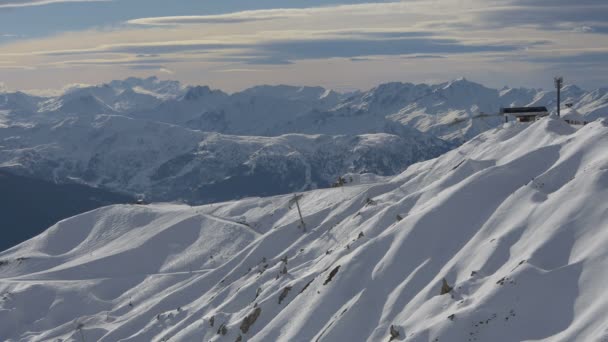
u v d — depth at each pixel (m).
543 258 82.88
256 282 138.38
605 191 88.25
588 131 113.50
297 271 131.38
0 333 185.75
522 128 171.50
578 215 86.75
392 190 175.75
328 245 143.50
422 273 96.31
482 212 103.12
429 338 76.69
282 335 102.19
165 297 169.12
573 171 103.31
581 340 67.50
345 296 101.69
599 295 72.56
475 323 75.62
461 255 94.81
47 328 187.25
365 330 92.38
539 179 104.19
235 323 117.25
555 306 74.56
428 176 168.75
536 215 92.56
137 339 148.38
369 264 104.31
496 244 91.00
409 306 90.62
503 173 110.56
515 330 73.62
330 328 94.62
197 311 144.88
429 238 102.06
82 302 194.62
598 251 78.38
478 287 83.50
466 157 168.12
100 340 157.88
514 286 78.19
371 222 129.25
